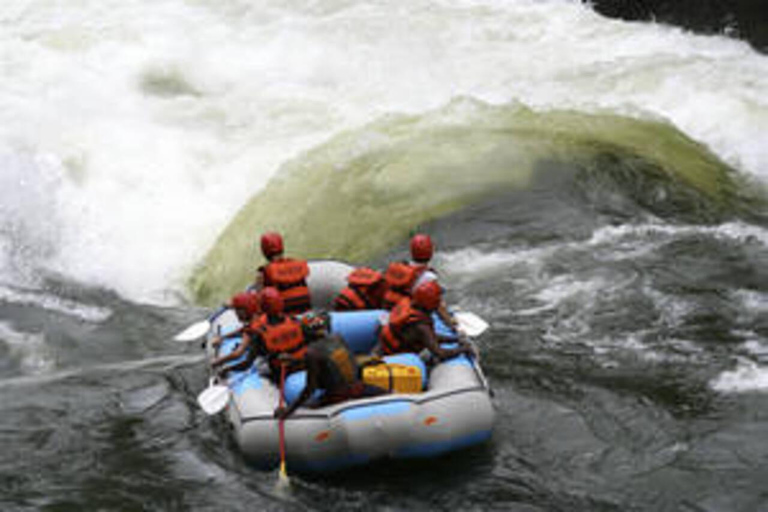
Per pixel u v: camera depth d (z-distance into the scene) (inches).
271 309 946.7
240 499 871.1
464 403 893.2
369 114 1937.7
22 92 2043.6
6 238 1631.4
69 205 1700.3
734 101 1872.5
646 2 2529.5
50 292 1513.3
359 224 1604.3
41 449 991.6
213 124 1943.9
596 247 1465.3
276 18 2417.6
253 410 898.1
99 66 2181.3
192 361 1236.5
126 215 1695.4
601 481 879.1
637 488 864.9
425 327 964.0
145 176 1768.0
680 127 1838.1
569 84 1998.0
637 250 1444.4
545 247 1477.6
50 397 1122.0
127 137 1875.0
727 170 1707.7
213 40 2305.6
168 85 2116.1
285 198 1691.7
